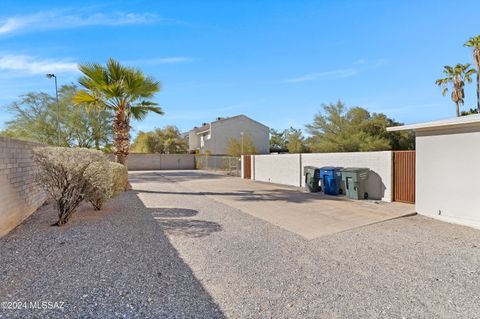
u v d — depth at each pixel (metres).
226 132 40.94
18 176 6.36
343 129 32.28
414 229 6.36
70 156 6.31
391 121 32.25
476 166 6.44
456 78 27.34
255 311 2.96
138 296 3.24
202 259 4.46
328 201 10.07
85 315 2.82
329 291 3.43
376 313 2.94
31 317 2.76
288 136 47.81
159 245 5.11
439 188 7.24
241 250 4.91
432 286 3.57
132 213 7.86
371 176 10.38
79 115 23.00
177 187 14.98
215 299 3.21
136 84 12.78
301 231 6.20
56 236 5.49
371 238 5.69
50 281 3.57
